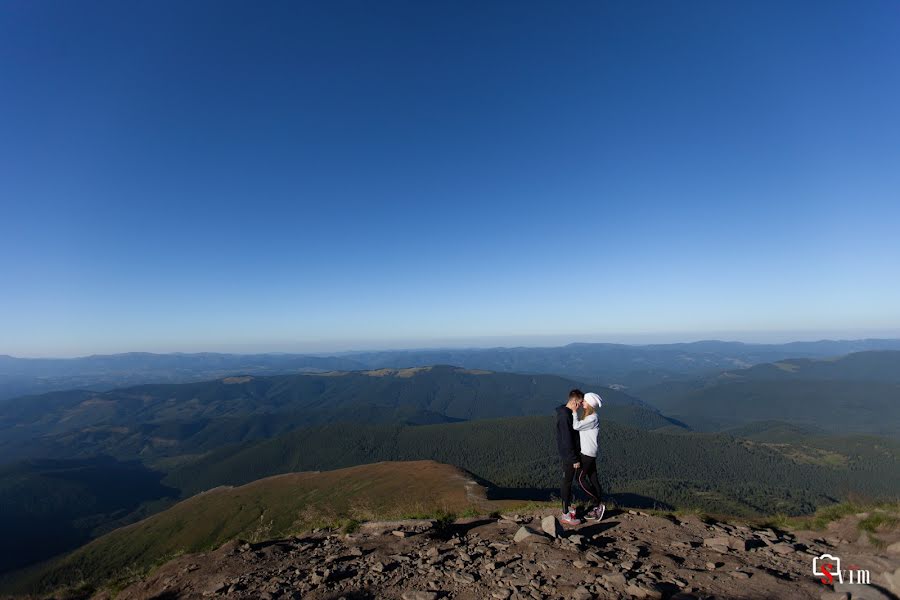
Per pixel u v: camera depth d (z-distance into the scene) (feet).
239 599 22.36
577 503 36.94
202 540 251.39
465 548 27.02
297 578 24.70
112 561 253.44
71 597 31.09
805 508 436.76
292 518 233.14
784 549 24.41
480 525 33.24
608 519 31.55
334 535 34.09
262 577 25.38
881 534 24.79
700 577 20.29
